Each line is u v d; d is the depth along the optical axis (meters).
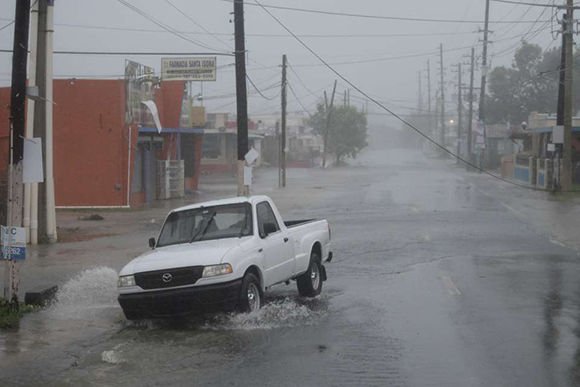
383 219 32.16
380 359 10.23
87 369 10.18
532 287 15.83
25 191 24.75
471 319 12.73
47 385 9.44
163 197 44.84
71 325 13.09
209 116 85.56
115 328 12.84
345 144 108.50
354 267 19.23
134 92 40.62
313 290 15.30
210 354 10.75
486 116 93.62
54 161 38.59
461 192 49.00
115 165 38.50
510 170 70.38
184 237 13.95
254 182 63.94
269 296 15.30
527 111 90.94
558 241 24.14
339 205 39.97
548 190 50.00
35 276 18.66
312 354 10.57
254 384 9.22
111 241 25.91
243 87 30.75
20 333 12.49
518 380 9.14
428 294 15.20
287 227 15.15
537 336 11.42
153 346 11.39
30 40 23.73
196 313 12.92
